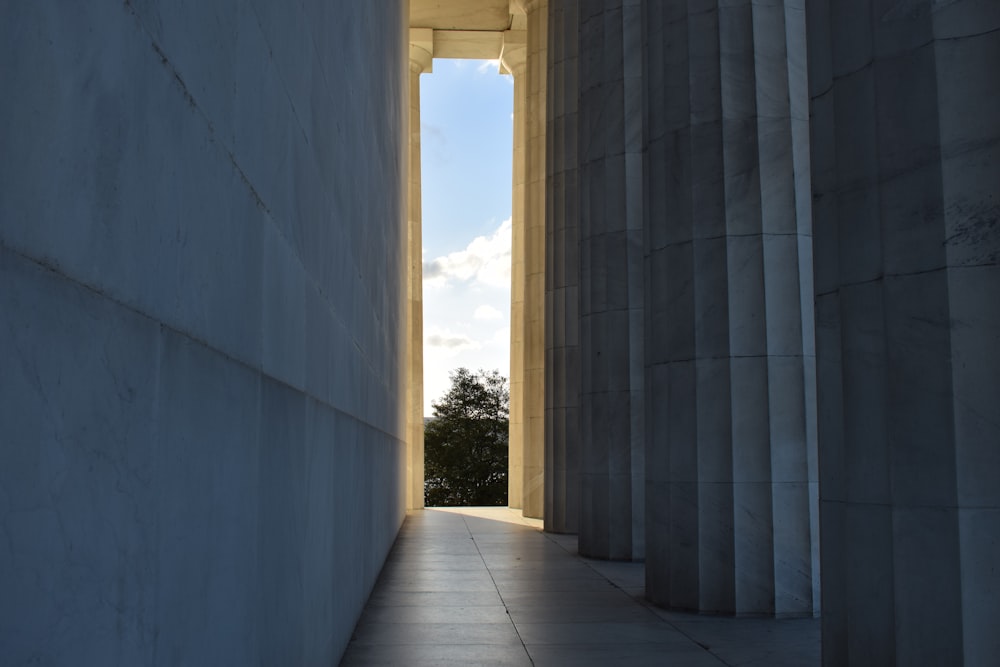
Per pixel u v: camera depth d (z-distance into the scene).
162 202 3.13
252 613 4.71
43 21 2.16
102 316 2.54
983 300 6.83
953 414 6.82
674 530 14.05
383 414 17.81
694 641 11.44
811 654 10.66
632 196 20.55
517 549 22.36
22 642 2.02
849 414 7.80
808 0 8.71
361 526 12.53
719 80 14.20
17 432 2.00
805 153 14.18
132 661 2.77
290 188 5.99
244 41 4.57
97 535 2.48
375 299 14.84
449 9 39.59
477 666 9.86
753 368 13.77
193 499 3.52
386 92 17.69
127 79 2.77
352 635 11.24
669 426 14.38
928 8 7.17
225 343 4.10
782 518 13.51
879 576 7.41
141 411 2.87
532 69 34.41
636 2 20.86
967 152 6.97
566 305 27.41
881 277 7.48
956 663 6.69
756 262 13.90
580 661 10.21
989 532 6.69
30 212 2.08
